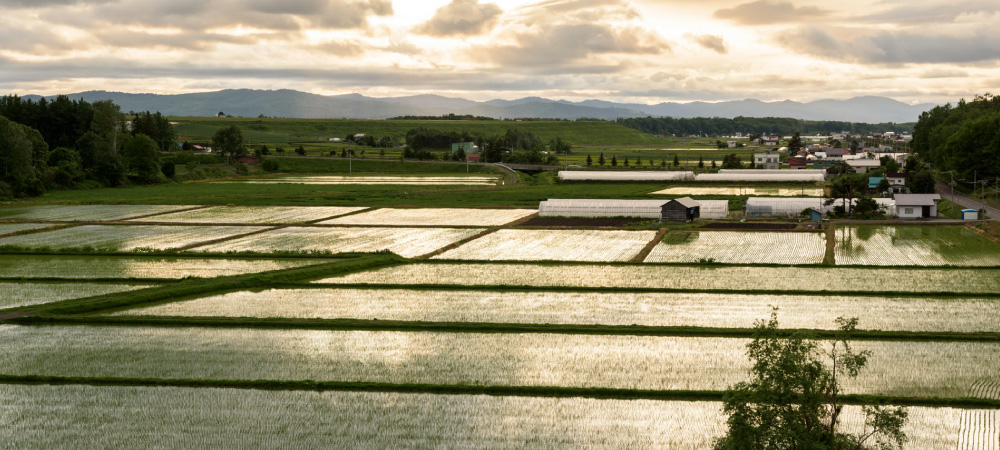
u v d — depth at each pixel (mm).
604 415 42375
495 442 39312
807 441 31859
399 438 39781
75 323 60188
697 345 54062
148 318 60438
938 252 90812
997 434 39469
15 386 46844
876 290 70438
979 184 163250
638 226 116188
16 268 83188
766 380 33750
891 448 35531
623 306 65438
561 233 110062
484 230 112625
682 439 39594
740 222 120375
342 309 64750
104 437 40000
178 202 153875
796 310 63406
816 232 107312
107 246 98375
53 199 160875
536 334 57062
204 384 46812
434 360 51219
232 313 63375
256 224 121000
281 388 46312
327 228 116125
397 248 96438
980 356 50750
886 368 48500
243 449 38562
